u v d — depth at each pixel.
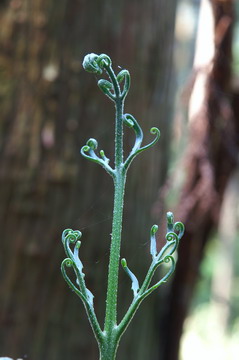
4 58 2.70
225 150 3.23
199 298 7.39
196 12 5.81
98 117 2.77
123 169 1.09
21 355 2.77
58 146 2.74
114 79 1.09
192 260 3.33
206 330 7.46
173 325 3.39
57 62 2.72
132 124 1.10
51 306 2.78
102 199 2.79
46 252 2.76
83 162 2.76
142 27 2.84
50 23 2.70
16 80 2.71
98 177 2.78
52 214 2.75
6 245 2.75
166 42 3.01
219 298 5.52
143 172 2.94
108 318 1.07
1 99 2.71
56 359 2.80
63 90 2.73
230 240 7.72
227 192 3.76
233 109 3.29
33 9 2.70
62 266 1.08
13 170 2.72
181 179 3.21
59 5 2.70
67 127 2.74
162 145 3.10
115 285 1.08
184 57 5.85
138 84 2.88
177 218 3.16
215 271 7.98
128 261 2.94
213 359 7.19
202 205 3.15
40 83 2.71
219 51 3.22
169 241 1.08
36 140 2.73
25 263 2.75
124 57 2.82
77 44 2.73
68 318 2.80
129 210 2.91
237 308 7.62
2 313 2.76
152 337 3.26
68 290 2.79
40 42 2.70
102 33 2.76
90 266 2.79
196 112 3.21
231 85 3.30
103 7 2.75
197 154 3.14
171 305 3.38
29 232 2.75
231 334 7.47
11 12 2.69
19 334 2.77
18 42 2.71
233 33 3.29
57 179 2.73
